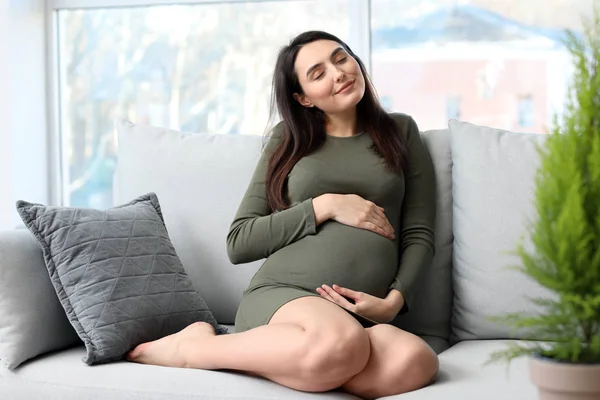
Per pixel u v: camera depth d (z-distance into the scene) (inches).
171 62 122.4
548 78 110.0
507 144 86.0
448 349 80.7
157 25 122.7
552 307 44.1
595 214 42.1
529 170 83.9
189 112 122.1
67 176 126.3
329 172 84.7
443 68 113.3
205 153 95.0
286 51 88.2
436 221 88.6
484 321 82.5
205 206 93.2
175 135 97.8
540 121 110.3
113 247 81.4
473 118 112.7
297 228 81.9
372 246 80.9
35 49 123.0
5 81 118.3
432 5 113.2
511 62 111.0
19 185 119.6
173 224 93.5
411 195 87.4
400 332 69.1
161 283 82.7
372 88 89.0
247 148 94.3
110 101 124.6
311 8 117.2
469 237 84.5
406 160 87.1
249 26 119.6
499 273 82.0
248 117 120.0
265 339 67.9
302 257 80.7
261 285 80.9
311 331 66.2
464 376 67.5
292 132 87.4
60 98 126.0
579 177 42.2
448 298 88.1
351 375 65.9
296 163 86.4
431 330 87.7
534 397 59.4
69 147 126.2
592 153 42.8
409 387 66.3
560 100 109.5
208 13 120.9
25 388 71.7
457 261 86.0
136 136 98.1
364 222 81.4
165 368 71.9
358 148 86.4
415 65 114.0
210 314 85.8
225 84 120.7
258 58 119.4
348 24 116.0
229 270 91.7
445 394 62.1
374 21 115.0
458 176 87.1
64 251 79.3
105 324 76.3
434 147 90.9
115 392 67.6
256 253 84.0
